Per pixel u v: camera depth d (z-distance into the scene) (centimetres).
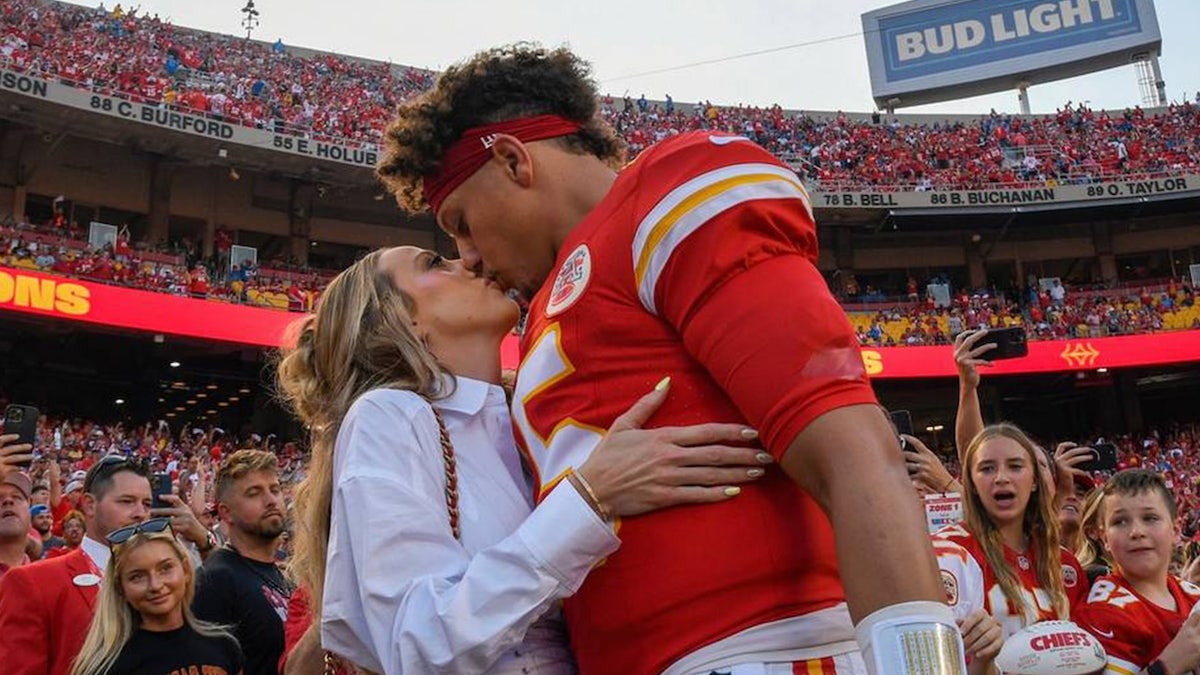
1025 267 3039
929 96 3294
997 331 395
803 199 124
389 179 169
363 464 145
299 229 2589
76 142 2339
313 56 3000
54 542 662
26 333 2128
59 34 2447
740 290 113
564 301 137
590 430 132
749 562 117
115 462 424
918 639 95
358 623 142
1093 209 2844
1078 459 438
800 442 106
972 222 2919
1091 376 2750
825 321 110
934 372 2541
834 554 122
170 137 2261
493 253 159
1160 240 2969
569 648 152
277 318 2159
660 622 120
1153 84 3203
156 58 2536
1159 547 326
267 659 379
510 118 153
